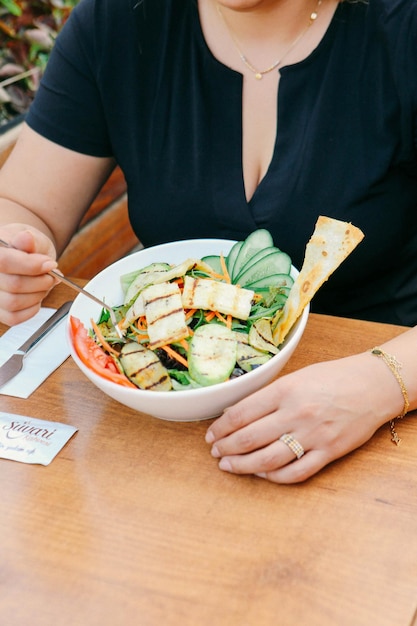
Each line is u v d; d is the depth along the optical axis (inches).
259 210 40.7
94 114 43.2
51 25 71.2
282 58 39.5
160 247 36.4
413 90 38.0
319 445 28.0
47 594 24.9
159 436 30.5
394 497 27.3
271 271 34.1
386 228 41.4
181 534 26.4
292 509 27.1
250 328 31.0
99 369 29.7
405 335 31.9
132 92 41.9
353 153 39.6
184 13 40.5
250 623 23.5
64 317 37.8
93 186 46.4
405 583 24.4
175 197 42.5
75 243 61.7
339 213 40.4
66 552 26.2
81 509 27.7
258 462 27.8
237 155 41.0
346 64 38.8
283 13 38.4
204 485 28.2
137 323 32.3
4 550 26.4
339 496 27.5
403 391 29.6
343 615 23.6
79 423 31.4
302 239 41.1
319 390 28.4
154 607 24.2
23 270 33.5
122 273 35.8
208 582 24.8
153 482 28.5
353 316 45.6
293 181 39.9
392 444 29.5
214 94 40.6
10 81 68.0
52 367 34.6
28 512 27.7
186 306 31.2
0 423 31.5
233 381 28.0
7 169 44.4
